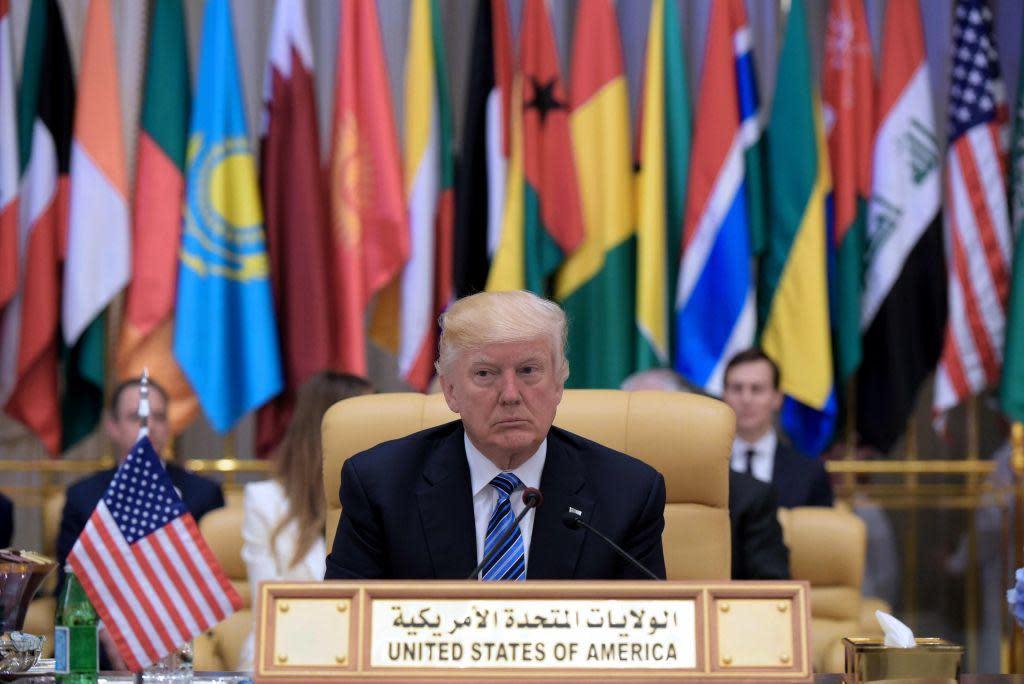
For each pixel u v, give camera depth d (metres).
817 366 18.33
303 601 5.89
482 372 7.23
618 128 18.78
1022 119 18.56
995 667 20.59
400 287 19.06
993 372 18.69
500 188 18.62
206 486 15.58
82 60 18.30
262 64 20.67
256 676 5.78
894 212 18.75
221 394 17.95
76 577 7.94
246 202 18.17
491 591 5.92
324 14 20.69
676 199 18.95
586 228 18.70
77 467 19.84
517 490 7.60
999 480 20.64
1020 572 7.35
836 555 12.52
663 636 5.88
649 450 8.98
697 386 18.33
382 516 7.73
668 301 19.05
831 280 18.97
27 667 7.75
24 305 18.06
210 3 18.47
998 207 18.64
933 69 20.62
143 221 18.17
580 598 5.92
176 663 8.41
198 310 18.00
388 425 8.97
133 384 15.58
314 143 18.53
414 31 18.80
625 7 20.81
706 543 8.95
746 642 5.86
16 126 18.23
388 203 18.28
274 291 18.41
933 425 20.30
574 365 18.72
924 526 21.09
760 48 20.67
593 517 7.67
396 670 5.81
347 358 18.20
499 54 18.89
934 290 18.83
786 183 18.53
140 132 18.38
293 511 11.71
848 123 18.92
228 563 12.83
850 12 19.16
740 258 18.36
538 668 5.83
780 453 16.69
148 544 7.76
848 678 6.82
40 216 18.16
